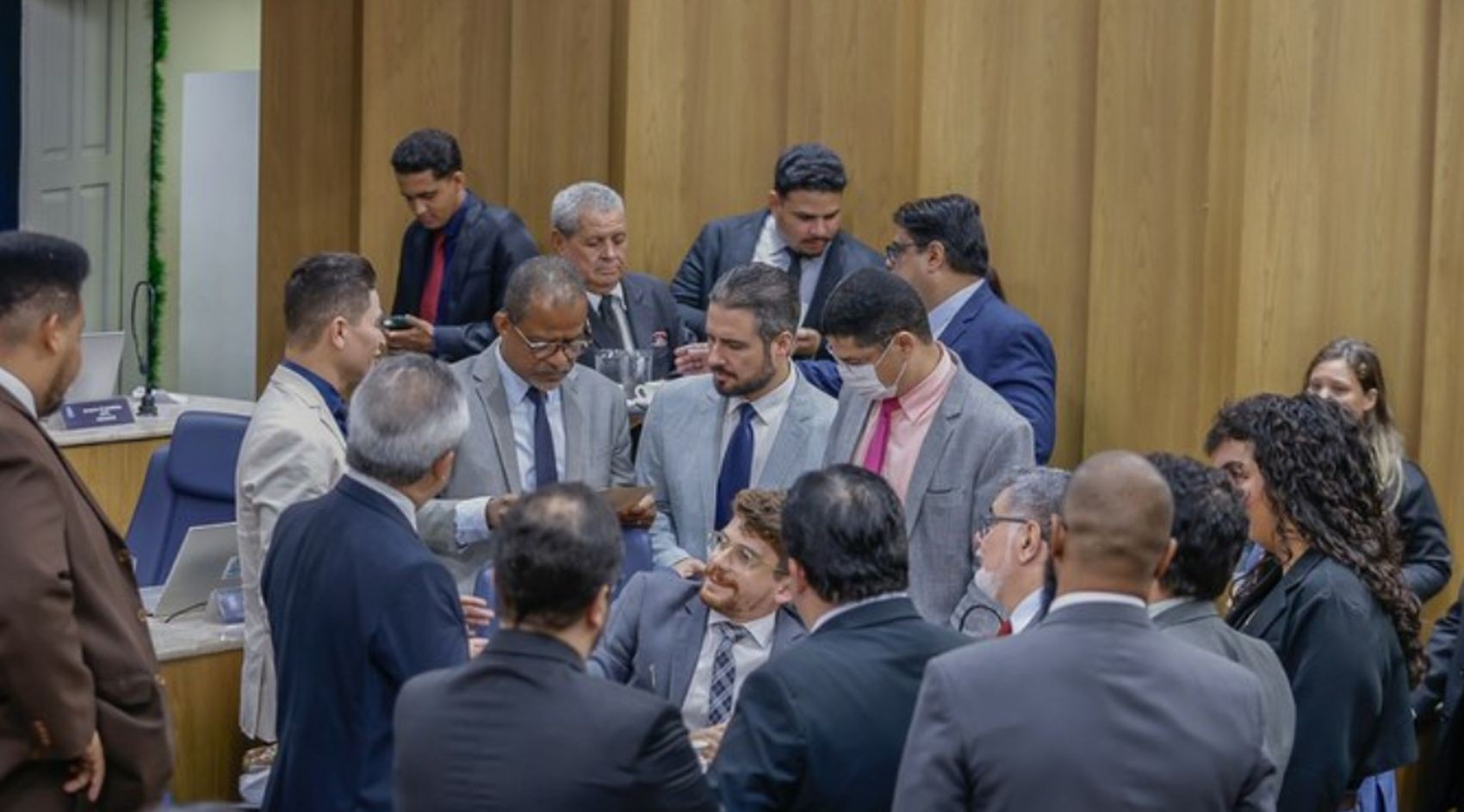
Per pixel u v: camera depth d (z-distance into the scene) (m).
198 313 11.76
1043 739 3.30
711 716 4.74
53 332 4.47
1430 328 6.56
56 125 12.62
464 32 8.74
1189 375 7.02
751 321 5.60
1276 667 4.04
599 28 8.38
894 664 3.72
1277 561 4.77
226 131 11.56
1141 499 3.40
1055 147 7.30
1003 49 7.39
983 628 5.26
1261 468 4.58
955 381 5.45
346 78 9.24
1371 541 4.55
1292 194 6.79
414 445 4.23
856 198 7.78
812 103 7.86
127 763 4.43
